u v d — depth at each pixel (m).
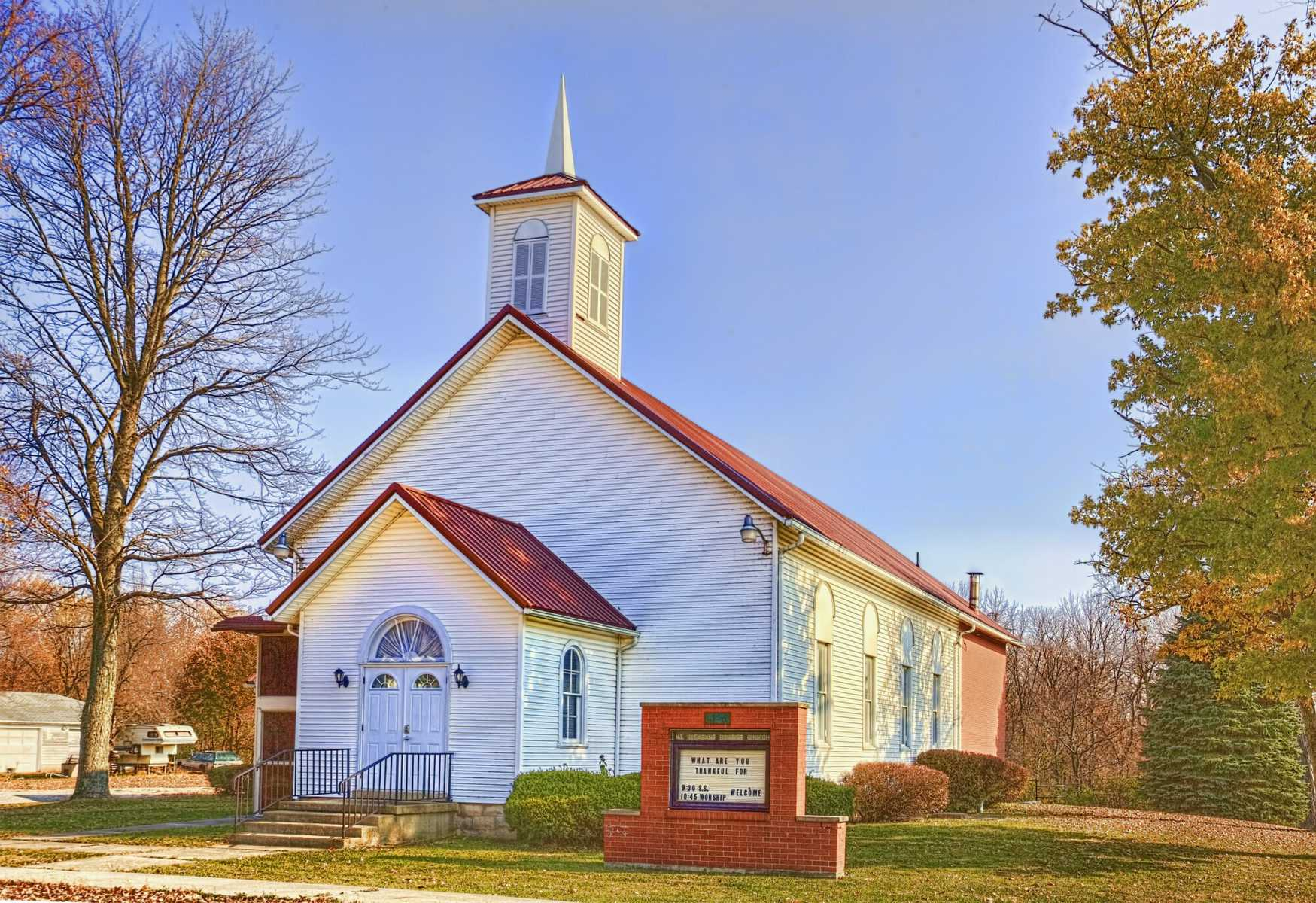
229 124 33.00
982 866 17.70
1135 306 19.27
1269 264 16.14
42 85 23.27
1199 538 18.17
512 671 21.34
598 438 25.70
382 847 19.39
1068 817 29.33
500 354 26.94
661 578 24.58
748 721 16.34
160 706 68.19
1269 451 16.39
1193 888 16.11
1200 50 19.53
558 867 16.78
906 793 25.67
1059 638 69.19
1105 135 19.94
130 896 14.03
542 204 29.12
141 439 32.44
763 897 14.08
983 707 42.09
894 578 29.59
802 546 25.27
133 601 32.78
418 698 21.95
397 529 22.62
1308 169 18.08
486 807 21.08
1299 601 16.77
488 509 26.30
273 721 27.67
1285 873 18.19
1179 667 43.56
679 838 16.47
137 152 31.72
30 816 25.98
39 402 30.05
